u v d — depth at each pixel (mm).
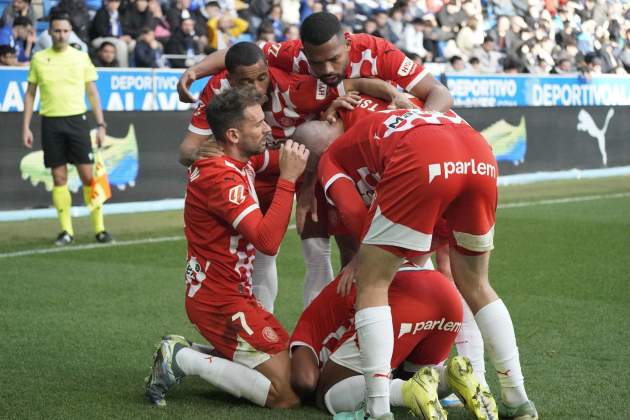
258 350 4562
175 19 15641
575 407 4531
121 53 14617
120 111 12594
